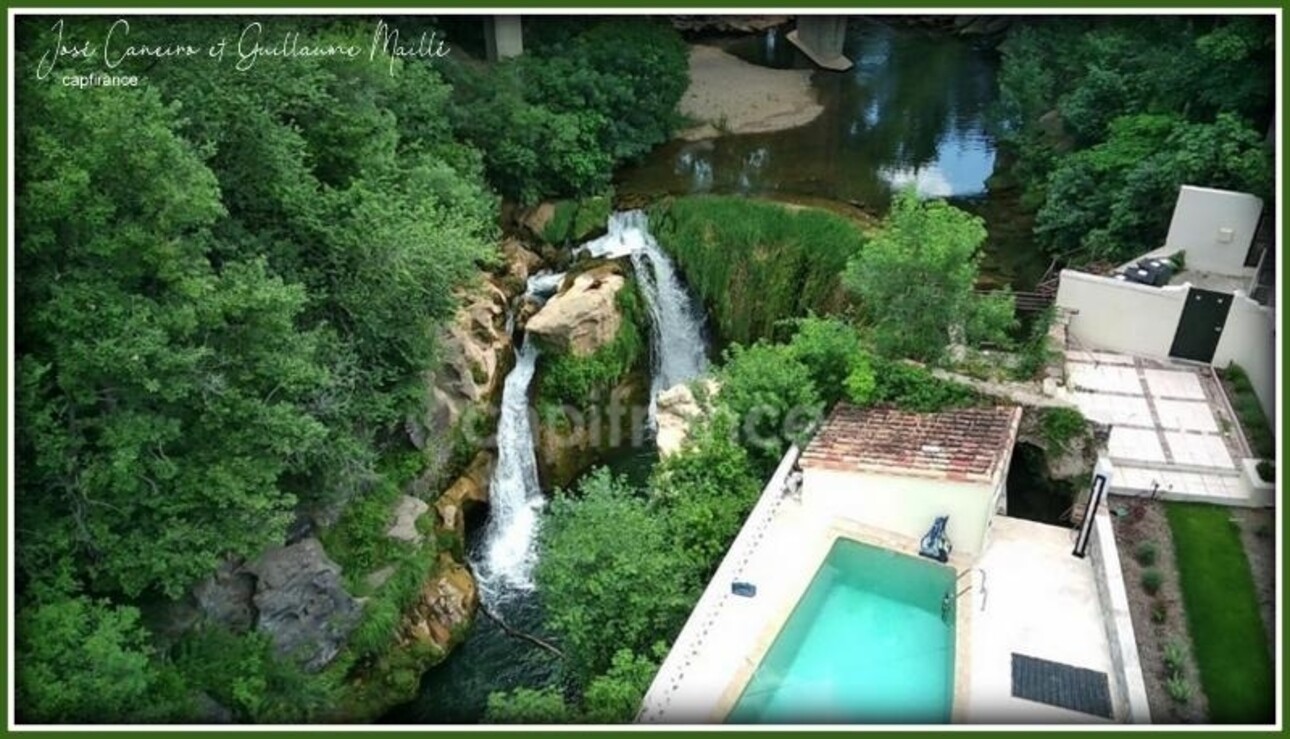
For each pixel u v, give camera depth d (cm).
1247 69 2773
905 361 2242
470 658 2316
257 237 2122
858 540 1902
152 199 1684
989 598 1781
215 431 1850
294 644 2086
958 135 4125
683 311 3234
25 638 1595
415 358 2322
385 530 2298
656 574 1834
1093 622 1733
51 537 1689
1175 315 2469
